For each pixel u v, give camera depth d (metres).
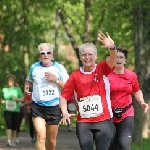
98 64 14.88
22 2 49.22
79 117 14.89
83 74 14.80
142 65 34.72
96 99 14.74
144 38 34.97
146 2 32.56
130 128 16.55
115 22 42.59
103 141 14.67
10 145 32.53
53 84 18.81
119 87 16.56
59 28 68.06
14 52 57.78
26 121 59.84
